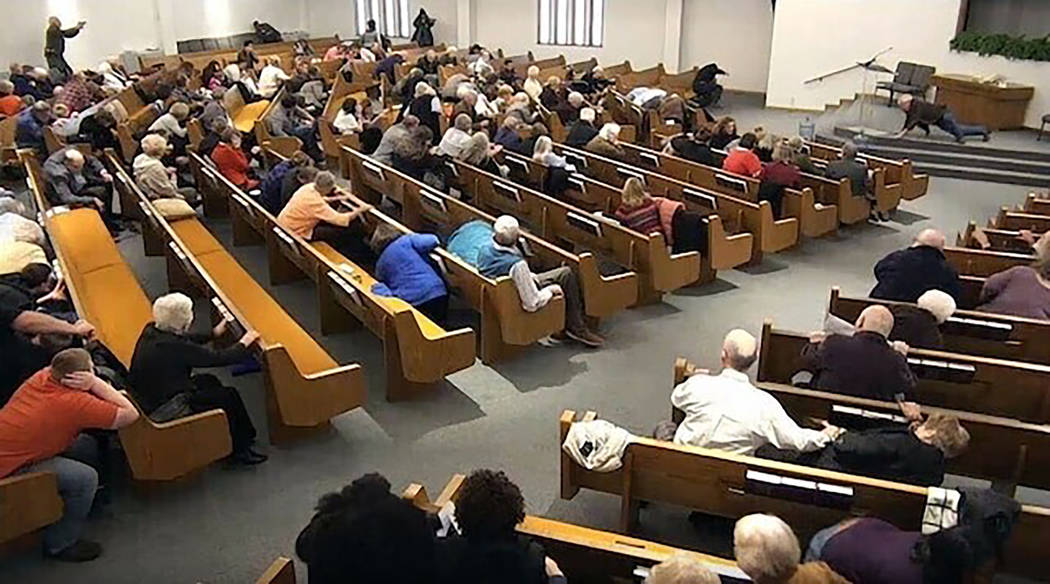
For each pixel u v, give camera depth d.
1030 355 5.89
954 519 3.47
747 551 3.07
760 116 17.39
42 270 6.03
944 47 16.00
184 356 4.95
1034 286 6.29
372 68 17.72
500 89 14.59
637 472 4.31
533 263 7.30
